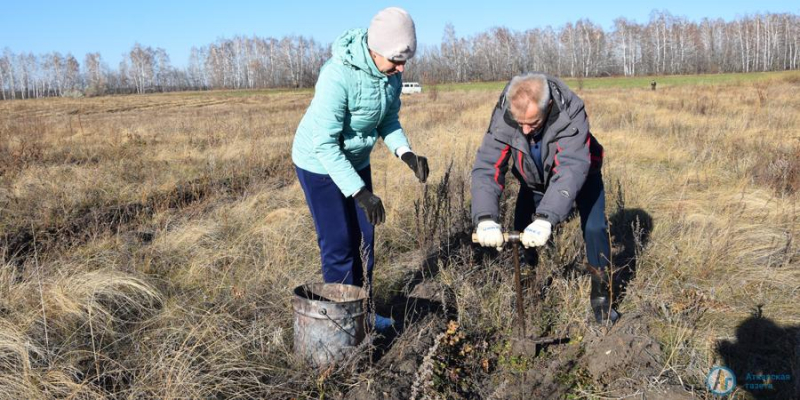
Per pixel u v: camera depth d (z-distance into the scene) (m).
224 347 3.08
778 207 5.34
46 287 3.69
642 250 4.49
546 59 101.62
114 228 5.55
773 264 4.22
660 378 2.92
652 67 99.44
